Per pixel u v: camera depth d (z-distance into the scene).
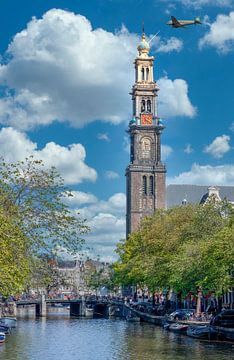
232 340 75.88
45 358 66.50
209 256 80.56
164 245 112.50
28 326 127.75
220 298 95.31
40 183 49.25
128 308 155.50
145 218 143.25
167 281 105.94
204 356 63.97
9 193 48.84
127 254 158.38
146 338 86.69
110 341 86.31
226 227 85.56
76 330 112.69
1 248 45.50
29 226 47.94
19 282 45.88
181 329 91.00
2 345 81.44
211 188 195.25
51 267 48.94
